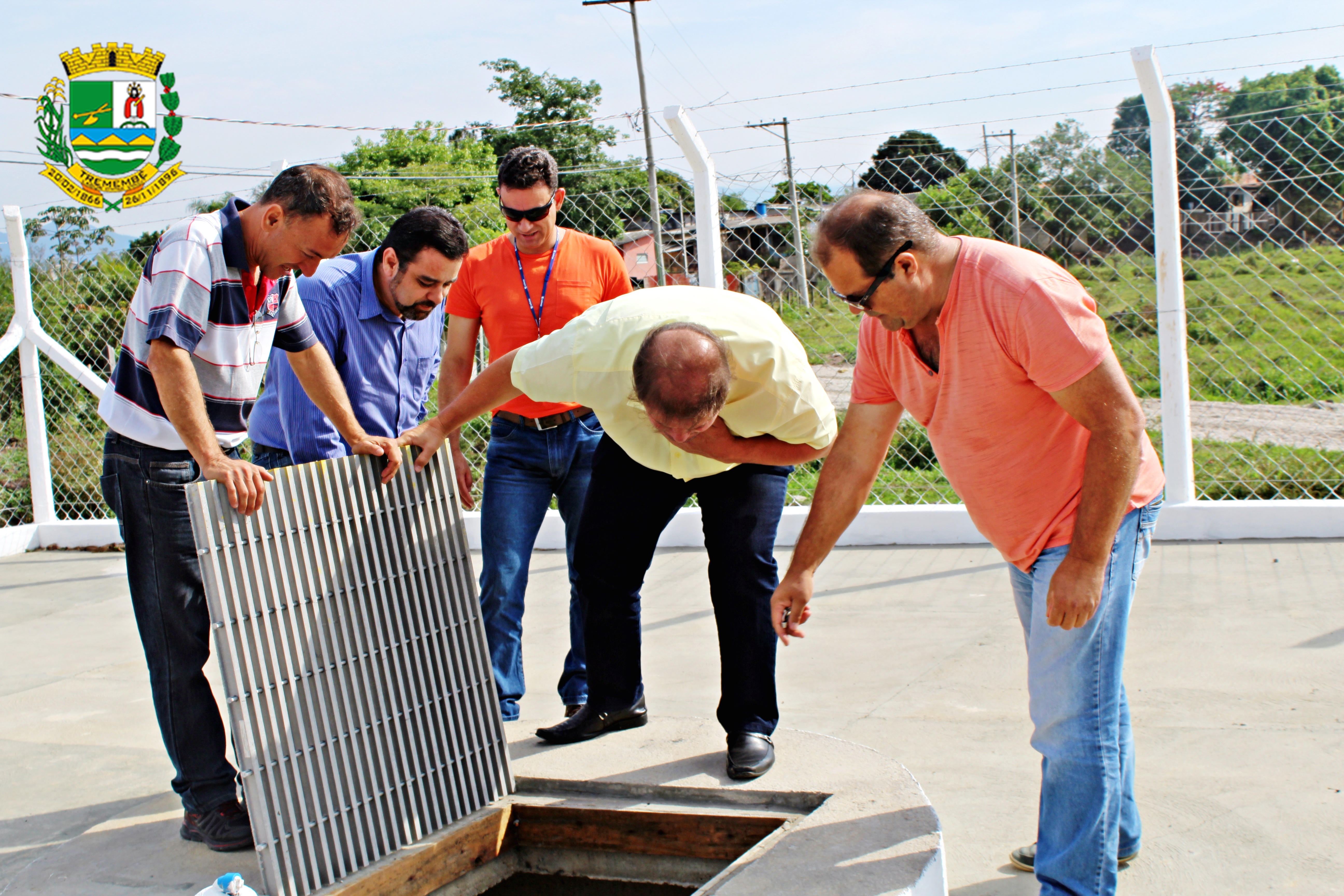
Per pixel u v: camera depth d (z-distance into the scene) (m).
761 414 2.15
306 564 1.97
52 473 6.76
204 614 2.18
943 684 3.12
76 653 4.15
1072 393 1.67
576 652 2.88
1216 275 5.14
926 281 1.76
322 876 1.94
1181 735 2.60
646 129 6.38
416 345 2.85
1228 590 3.86
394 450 2.16
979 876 2.03
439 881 2.13
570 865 2.29
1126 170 4.91
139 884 2.04
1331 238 4.88
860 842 1.90
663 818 2.18
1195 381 5.47
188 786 2.19
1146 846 2.08
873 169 5.10
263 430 2.83
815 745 2.42
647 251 5.55
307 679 1.94
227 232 2.09
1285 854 2.01
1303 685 2.85
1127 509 1.72
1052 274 1.71
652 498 2.40
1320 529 4.52
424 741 2.17
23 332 6.50
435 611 2.25
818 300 5.12
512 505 2.91
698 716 2.86
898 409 2.08
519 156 2.87
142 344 2.07
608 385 2.18
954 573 4.48
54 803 2.63
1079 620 1.70
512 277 3.01
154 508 2.12
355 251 6.51
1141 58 4.56
